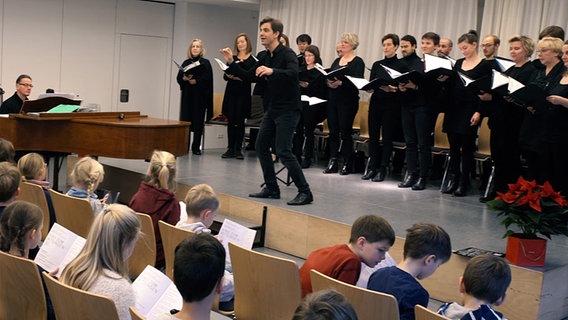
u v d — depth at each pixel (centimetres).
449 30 825
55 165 704
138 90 1086
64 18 995
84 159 452
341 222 540
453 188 678
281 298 318
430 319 253
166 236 366
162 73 1109
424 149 683
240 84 845
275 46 580
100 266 257
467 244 495
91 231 261
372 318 272
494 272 260
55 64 995
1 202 347
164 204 422
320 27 959
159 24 1091
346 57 753
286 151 589
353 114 754
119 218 259
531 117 556
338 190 669
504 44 768
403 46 697
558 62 545
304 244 566
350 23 927
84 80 1027
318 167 811
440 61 632
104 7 1031
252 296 330
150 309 267
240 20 1128
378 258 311
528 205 445
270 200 611
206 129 970
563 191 543
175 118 1116
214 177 714
